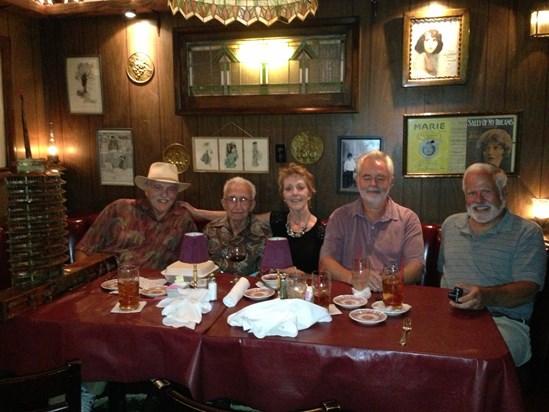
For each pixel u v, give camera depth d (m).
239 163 3.31
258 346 1.45
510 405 1.32
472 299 1.68
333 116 3.13
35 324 1.63
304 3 1.91
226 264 2.49
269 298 1.83
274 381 1.45
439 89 2.96
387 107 3.04
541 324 2.04
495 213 2.05
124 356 1.56
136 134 3.43
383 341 1.44
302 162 3.21
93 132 3.49
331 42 3.07
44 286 1.80
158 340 1.53
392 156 3.08
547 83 2.82
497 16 2.84
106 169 3.51
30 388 1.08
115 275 2.17
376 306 1.73
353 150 3.12
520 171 2.92
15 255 1.81
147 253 2.63
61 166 3.47
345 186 3.16
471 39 2.88
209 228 2.59
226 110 3.23
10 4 2.94
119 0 3.12
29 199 1.80
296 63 3.14
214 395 1.52
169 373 1.54
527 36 2.81
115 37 3.36
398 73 3.00
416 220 2.31
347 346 1.40
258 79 3.21
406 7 2.93
